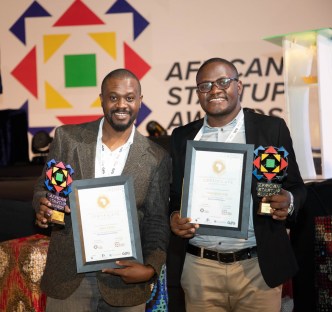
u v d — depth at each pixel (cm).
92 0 656
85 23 658
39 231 384
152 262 253
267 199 250
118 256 249
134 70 656
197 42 650
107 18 657
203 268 272
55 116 662
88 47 659
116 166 259
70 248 254
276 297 269
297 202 259
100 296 257
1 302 346
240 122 274
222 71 266
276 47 641
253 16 643
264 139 267
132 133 264
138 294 258
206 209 262
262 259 261
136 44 655
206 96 268
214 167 262
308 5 638
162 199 263
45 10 661
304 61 376
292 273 265
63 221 244
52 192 247
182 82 652
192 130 283
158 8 652
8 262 340
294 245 358
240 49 646
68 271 252
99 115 660
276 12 641
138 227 251
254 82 645
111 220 250
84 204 249
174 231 265
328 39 375
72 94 661
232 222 260
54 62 662
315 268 339
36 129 663
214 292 274
